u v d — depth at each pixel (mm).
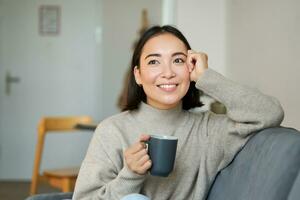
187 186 1315
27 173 5090
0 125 5074
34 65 5082
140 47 1333
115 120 1361
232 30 2848
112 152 1284
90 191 1252
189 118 1373
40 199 1441
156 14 5016
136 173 1146
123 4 5055
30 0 5055
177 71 1281
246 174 1182
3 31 5059
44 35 5070
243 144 1271
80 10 5078
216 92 1272
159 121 1341
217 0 2984
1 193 4387
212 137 1338
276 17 2188
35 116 5090
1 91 5066
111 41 5090
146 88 1314
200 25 2992
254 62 2496
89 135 5129
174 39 1298
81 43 5098
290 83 2021
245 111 1231
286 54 2066
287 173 1028
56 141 5109
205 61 1318
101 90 5109
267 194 1048
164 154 1126
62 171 2998
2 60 5051
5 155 5082
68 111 5109
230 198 1220
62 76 5098
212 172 1334
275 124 1225
